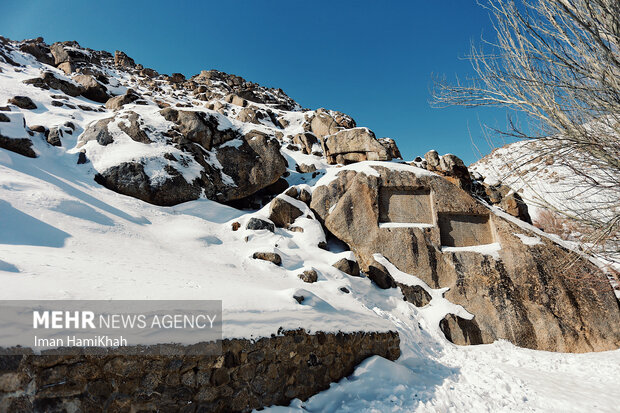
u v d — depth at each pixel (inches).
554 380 237.5
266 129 497.4
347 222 406.9
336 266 351.3
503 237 388.8
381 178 424.8
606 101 138.6
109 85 715.4
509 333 332.2
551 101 150.5
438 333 323.9
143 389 129.3
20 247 184.9
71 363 116.2
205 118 459.5
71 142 412.2
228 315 163.3
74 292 134.0
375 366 220.1
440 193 416.5
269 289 232.4
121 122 424.5
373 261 379.2
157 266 219.5
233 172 446.0
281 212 403.9
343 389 198.4
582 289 350.3
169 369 135.9
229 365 153.9
